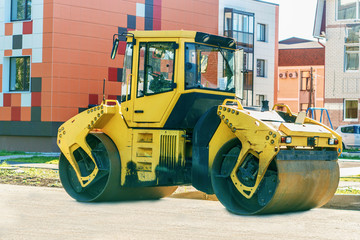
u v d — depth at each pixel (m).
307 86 60.84
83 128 10.74
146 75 10.40
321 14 43.16
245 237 7.17
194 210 9.55
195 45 10.23
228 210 9.29
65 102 31.91
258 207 9.01
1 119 32.78
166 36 10.27
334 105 42.41
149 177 10.19
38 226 7.91
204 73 10.31
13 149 32.69
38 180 14.92
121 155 10.49
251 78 44.12
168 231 7.57
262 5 45.12
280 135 8.44
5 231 7.53
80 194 10.92
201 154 9.43
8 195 11.52
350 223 8.28
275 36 46.34
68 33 32.06
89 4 32.59
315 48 60.72
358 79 41.88
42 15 31.92
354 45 41.97
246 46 43.16
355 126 38.41
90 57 32.62
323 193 9.23
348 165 23.81
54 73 31.70
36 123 31.88
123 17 33.72
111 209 9.66
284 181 8.55
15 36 32.56
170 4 35.91
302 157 8.85
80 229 7.69
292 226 7.99
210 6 38.72
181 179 9.95
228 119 9.02
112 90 33.34
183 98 10.05
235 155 9.10
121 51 33.62
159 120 10.19
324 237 7.19
